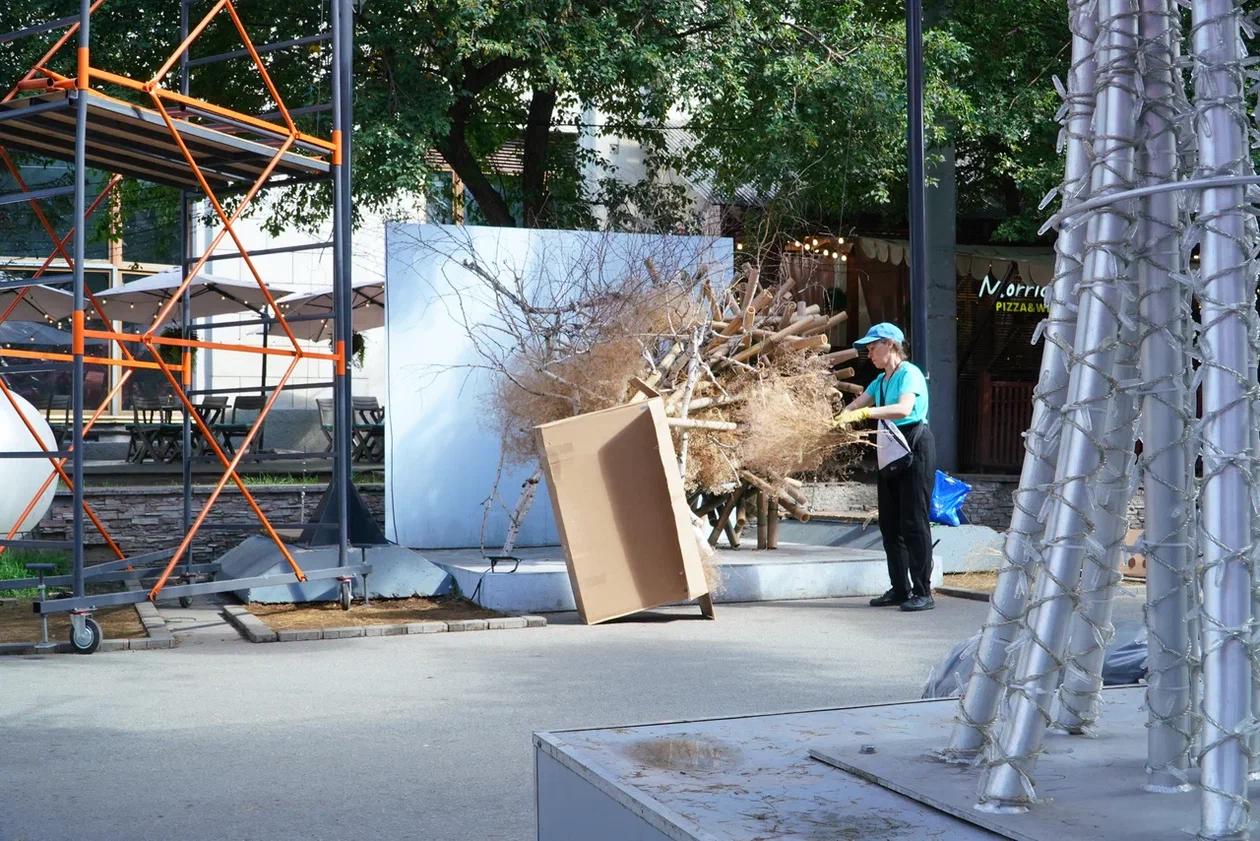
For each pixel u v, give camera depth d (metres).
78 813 3.97
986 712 1.92
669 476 8.19
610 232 11.38
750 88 16.03
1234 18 1.68
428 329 10.98
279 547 8.75
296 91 16.03
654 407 8.23
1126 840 1.54
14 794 4.19
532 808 4.02
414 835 3.73
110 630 8.05
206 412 18.66
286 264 22.23
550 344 9.64
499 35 14.77
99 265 21.55
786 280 10.97
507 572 8.86
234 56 8.88
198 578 9.60
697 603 9.17
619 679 6.28
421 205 17.66
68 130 8.02
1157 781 1.78
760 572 9.46
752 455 9.73
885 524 9.10
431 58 15.86
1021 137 16.83
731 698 5.80
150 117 7.66
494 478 11.15
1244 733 1.54
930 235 17.14
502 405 9.50
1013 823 1.62
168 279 17.56
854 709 2.46
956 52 15.88
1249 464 1.59
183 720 5.36
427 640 7.59
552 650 7.19
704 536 8.76
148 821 3.88
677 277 10.02
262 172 9.00
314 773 4.47
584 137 21.08
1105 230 1.76
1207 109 1.66
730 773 1.95
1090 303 1.77
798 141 16.09
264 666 6.71
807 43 16.03
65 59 14.18
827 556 10.10
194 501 12.42
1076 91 1.87
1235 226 1.62
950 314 17.14
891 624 8.22
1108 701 2.48
